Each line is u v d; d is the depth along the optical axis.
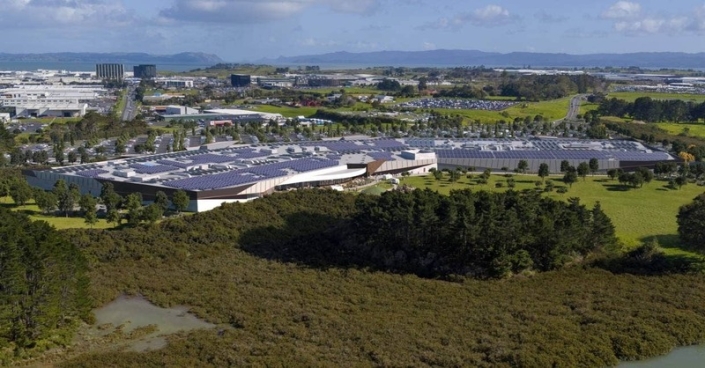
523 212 99.44
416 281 92.94
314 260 101.81
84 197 127.31
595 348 71.88
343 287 90.50
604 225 103.12
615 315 80.88
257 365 67.00
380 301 85.44
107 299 85.81
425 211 98.62
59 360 69.19
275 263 100.50
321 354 69.88
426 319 79.38
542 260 98.31
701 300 86.00
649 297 87.19
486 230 95.56
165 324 79.19
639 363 70.69
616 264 99.31
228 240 109.38
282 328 76.38
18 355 69.12
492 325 77.69
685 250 105.12
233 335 75.06
